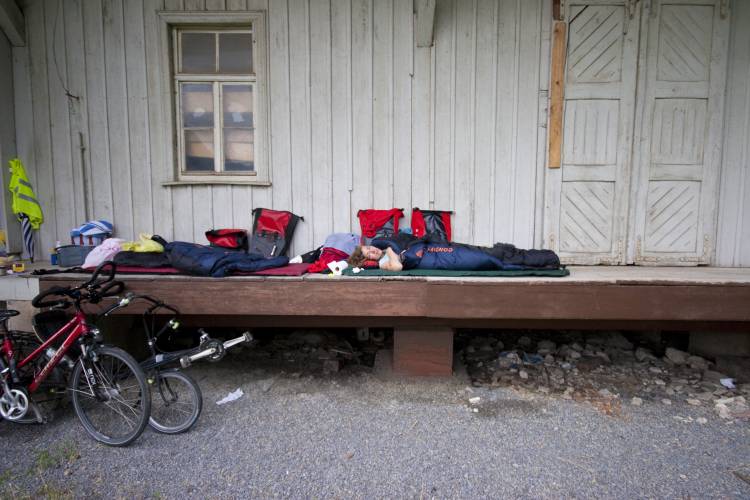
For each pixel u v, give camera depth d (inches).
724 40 153.4
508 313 123.8
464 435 102.0
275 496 82.1
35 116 164.9
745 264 160.2
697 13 153.4
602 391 123.3
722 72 154.3
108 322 132.6
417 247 137.1
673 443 98.6
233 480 86.6
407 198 163.6
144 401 94.1
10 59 162.9
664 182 158.7
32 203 160.1
